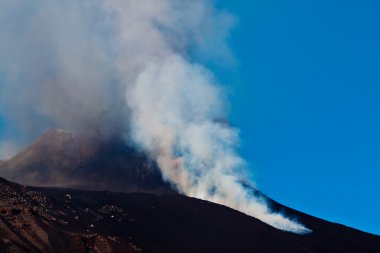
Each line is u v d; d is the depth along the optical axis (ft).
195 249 371.97
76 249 278.26
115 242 301.63
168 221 421.18
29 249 260.83
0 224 271.69
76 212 363.76
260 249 407.64
